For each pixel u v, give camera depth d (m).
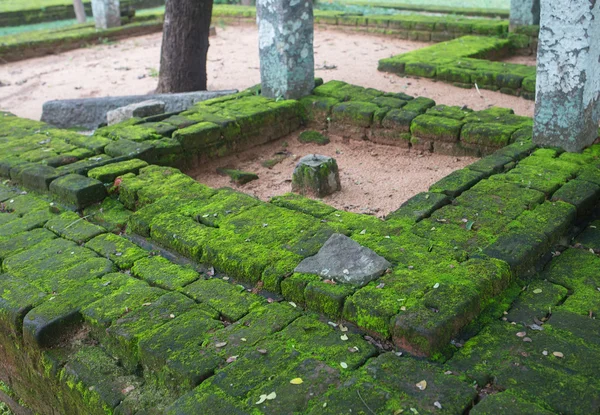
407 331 2.75
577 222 3.88
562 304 3.07
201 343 2.85
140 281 3.41
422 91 7.61
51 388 3.07
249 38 12.25
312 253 3.43
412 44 10.85
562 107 4.57
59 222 4.18
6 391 3.52
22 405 3.43
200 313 3.07
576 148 4.61
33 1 18.31
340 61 9.53
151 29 13.22
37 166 4.89
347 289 3.05
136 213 4.07
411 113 5.83
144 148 5.15
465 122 5.52
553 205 3.84
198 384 2.63
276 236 3.65
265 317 3.02
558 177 4.19
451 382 2.53
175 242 3.72
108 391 2.79
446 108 5.94
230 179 5.37
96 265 3.59
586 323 2.89
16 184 4.91
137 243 3.95
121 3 17.47
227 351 2.78
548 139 4.73
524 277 3.32
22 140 5.57
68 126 7.48
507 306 3.07
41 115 7.69
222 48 11.34
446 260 3.28
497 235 3.53
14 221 4.22
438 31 10.78
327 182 4.88
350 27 12.05
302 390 2.53
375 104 6.14
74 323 3.17
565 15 4.34
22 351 3.22
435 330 2.71
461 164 5.35
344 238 3.38
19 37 11.73
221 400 2.50
